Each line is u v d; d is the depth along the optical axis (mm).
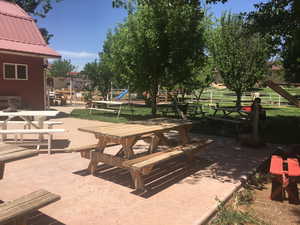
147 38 11219
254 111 6867
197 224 2898
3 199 3461
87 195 3654
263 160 5594
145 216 3084
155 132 4516
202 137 8180
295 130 9352
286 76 15922
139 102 21906
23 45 12125
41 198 2393
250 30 8188
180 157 5812
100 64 23406
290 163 4031
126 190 3859
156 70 11820
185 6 10398
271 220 3096
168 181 4297
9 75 12359
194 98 21078
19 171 4613
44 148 6395
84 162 5199
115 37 13047
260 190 4125
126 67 12023
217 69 15883
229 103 21953
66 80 43281
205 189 3945
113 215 3104
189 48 11281
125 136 3758
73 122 11133
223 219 3080
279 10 7406
